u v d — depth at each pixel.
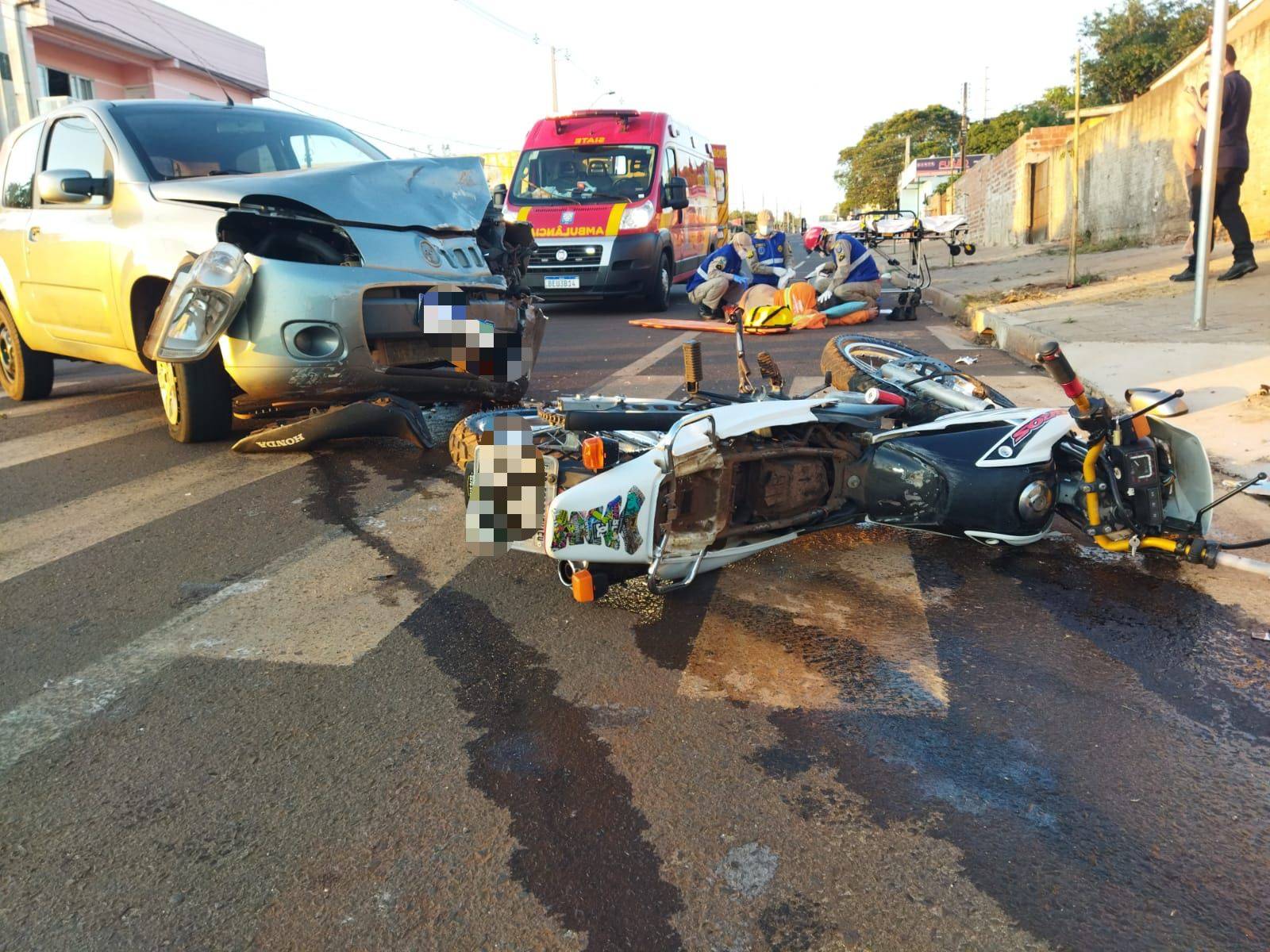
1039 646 2.88
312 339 4.55
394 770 2.29
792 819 2.09
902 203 69.81
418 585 3.41
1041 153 26.55
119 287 5.19
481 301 5.11
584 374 7.95
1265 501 4.03
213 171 5.54
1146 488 3.21
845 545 3.76
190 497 4.51
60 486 4.74
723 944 1.74
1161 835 2.02
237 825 2.10
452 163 5.67
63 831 2.09
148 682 2.74
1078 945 1.74
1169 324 8.02
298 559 3.70
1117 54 30.09
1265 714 2.48
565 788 2.21
